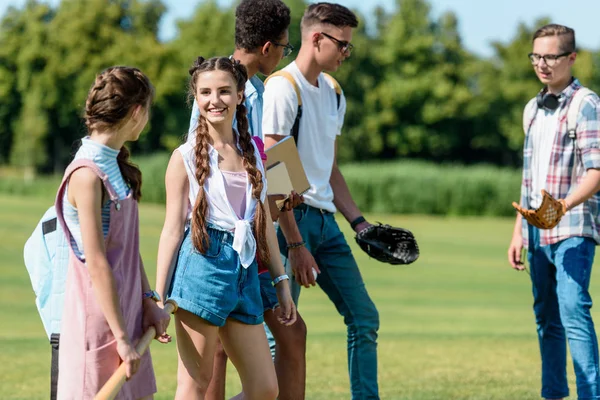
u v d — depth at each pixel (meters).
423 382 7.02
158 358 8.30
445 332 10.78
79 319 3.87
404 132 74.88
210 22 75.38
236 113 4.58
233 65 4.51
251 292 4.52
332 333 10.49
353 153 74.94
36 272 4.22
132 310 4.01
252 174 4.48
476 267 21.70
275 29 5.25
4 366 7.54
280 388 5.27
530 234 6.25
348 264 5.82
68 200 3.85
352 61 74.75
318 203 5.76
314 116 5.73
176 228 4.45
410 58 74.69
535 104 6.31
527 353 8.54
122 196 3.88
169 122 74.94
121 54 76.31
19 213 34.06
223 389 5.21
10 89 80.38
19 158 77.06
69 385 3.87
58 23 78.62
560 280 5.97
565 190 6.11
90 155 3.84
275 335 5.25
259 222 4.50
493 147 76.56
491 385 6.88
